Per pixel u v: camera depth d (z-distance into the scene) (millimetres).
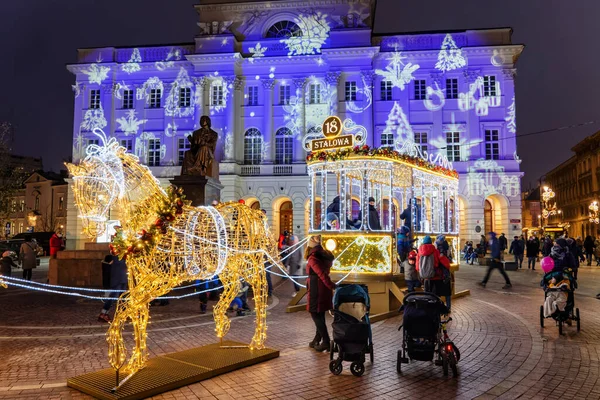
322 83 37594
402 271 12797
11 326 10070
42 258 35469
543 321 10055
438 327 6828
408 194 18141
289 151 37844
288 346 8289
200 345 8344
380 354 7812
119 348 6062
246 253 7781
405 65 37250
